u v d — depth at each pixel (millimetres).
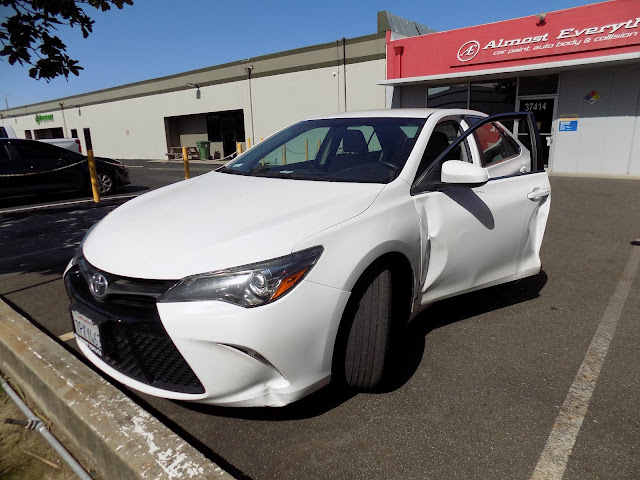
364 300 2281
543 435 2180
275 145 3572
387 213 2439
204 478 1759
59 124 33250
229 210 2408
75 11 3377
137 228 2352
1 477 2016
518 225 3287
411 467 1998
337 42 17031
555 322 3377
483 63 13406
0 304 3262
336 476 1957
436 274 2807
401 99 15594
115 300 2154
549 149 13102
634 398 2459
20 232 6578
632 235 5910
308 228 2154
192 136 25219
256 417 2354
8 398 2607
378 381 2396
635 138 11734
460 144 3186
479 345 3041
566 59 11969
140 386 2143
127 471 1837
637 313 3523
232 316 1907
